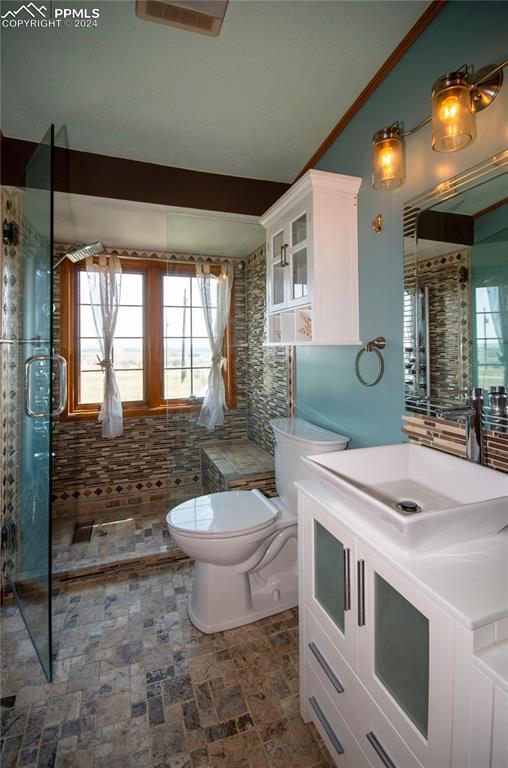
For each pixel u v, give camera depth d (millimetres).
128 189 2061
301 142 1921
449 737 667
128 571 2139
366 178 1615
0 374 1782
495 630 637
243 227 2438
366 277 1627
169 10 1121
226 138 1881
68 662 1502
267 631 1666
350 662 972
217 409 2779
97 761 1138
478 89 1045
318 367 2094
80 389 2988
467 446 1075
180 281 2646
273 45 1326
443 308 1226
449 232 1195
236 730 1225
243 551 1616
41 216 1537
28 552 1749
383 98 1488
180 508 1781
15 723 1255
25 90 1526
